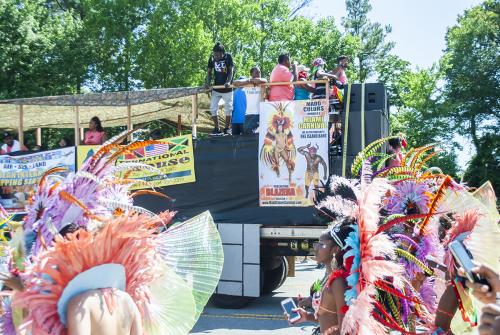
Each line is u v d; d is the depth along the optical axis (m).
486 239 4.00
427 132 33.06
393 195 5.05
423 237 5.09
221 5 26.39
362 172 3.92
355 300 3.15
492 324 1.70
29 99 10.16
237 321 8.13
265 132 8.96
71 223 3.33
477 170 34.56
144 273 3.22
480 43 36.88
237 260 8.92
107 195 3.56
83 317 2.83
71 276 2.95
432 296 4.97
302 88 9.74
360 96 8.70
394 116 33.62
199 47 24.17
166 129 18.77
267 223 8.89
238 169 9.11
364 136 8.48
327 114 8.70
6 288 3.39
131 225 3.07
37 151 10.60
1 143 17.97
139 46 24.86
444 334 3.61
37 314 2.88
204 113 13.70
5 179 10.66
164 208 9.46
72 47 24.80
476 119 35.91
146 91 9.81
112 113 13.34
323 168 8.62
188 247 3.74
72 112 12.98
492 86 34.94
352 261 3.36
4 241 3.79
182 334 3.47
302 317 4.01
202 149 9.35
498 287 1.98
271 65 32.16
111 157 3.52
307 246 8.85
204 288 3.70
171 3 24.98
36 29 24.03
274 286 10.42
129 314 3.01
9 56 22.69
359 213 3.35
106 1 25.27
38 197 3.40
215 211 9.18
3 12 22.72
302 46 33.44
